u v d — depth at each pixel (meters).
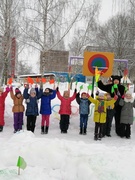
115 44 28.97
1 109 7.86
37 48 13.53
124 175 3.49
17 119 7.75
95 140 7.20
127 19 19.36
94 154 4.09
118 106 7.90
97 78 7.99
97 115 7.25
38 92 7.91
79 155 4.16
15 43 15.24
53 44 13.65
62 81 21.31
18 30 13.94
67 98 8.00
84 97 7.95
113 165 3.71
